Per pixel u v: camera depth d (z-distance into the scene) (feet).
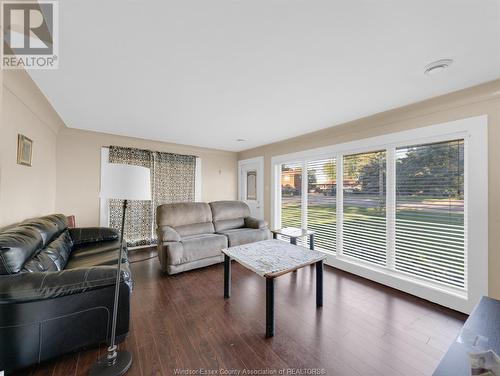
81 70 6.05
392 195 9.24
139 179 5.13
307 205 13.34
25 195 7.79
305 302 7.82
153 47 5.06
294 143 13.93
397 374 4.80
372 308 7.43
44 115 9.19
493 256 6.68
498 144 6.62
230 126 11.42
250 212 17.03
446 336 6.04
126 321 5.59
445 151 7.84
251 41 4.85
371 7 3.89
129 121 10.65
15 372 4.67
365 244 10.25
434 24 4.29
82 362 5.04
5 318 4.47
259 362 5.09
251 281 9.62
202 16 4.12
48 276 4.90
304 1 3.77
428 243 8.21
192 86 6.97
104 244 9.96
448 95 7.43
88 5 3.83
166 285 9.14
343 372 4.84
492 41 4.78
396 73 6.15
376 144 9.71
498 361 2.19
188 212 12.75
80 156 12.45
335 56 5.40
